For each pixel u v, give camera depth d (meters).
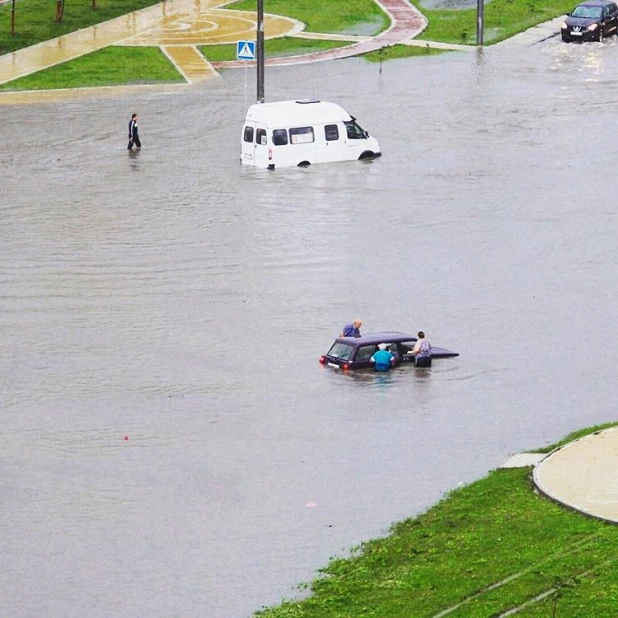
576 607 57.00
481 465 72.19
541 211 120.94
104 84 168.00
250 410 79.69
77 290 101.25
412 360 86.62
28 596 61.12
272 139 134.62
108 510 68.44
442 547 63.53
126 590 61.50
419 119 152.50
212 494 69.94
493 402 80.31
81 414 79.44
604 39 192.25
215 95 162.88
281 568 63.00
